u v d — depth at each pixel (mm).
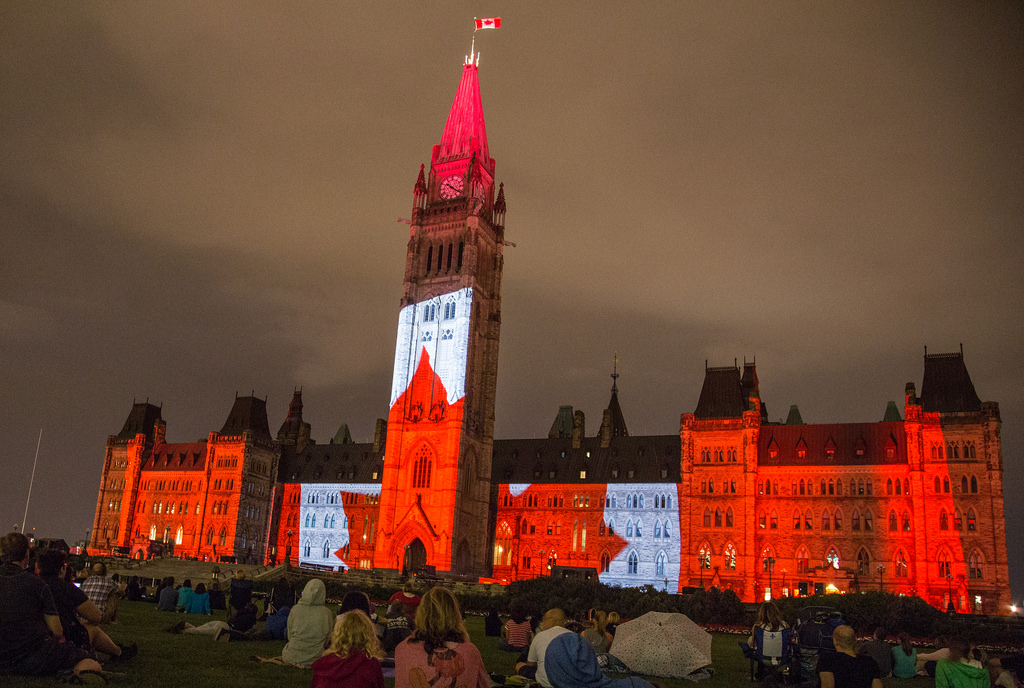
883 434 130750
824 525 129000
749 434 135250
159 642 29578
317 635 26297
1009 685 25594
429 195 165375
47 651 19875
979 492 120125
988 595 116625
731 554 132875
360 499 172625
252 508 173750
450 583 105625
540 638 22531
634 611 72688
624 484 150500
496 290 161375
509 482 159000
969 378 127062
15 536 21156
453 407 147125
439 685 14938
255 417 181125
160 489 180000
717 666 36812
